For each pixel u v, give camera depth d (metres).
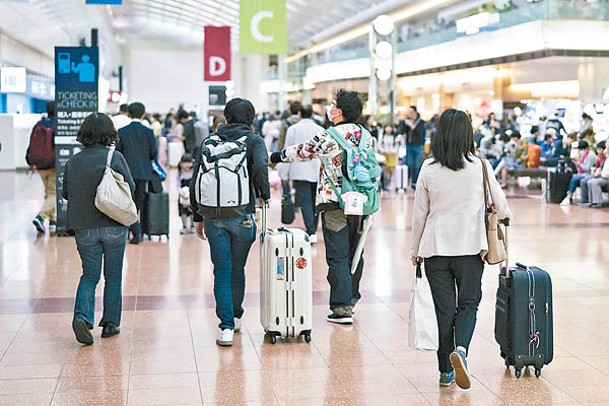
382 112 26.73
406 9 35.47
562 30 25.03
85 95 13.51
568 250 12.51
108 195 7.07
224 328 7.21
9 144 30.69
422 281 6.21
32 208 18.23
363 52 38.31
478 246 5.94
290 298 7.29
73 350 7.07
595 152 20.19
